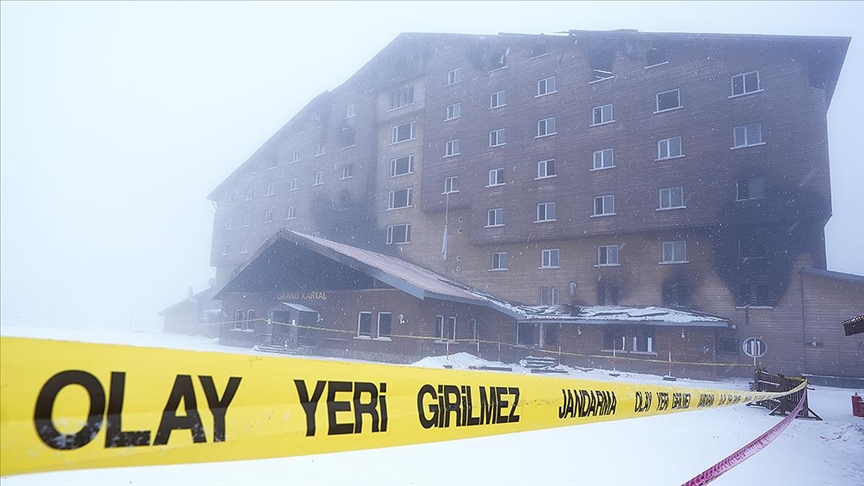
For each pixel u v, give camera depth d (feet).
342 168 138.10
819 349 77.10
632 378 78.95
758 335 81.71
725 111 87.92
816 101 80.74
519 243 107.65
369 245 130.72
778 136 82.79
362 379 5.22
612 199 97.40
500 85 114.52
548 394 8.05
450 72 122.62
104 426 3.18
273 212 153.17
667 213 90.53
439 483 16.74
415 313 79.05
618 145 97.60
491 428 6.78
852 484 20.03
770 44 85.20
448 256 116.98
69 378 3.05
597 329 91.61
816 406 50.26
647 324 83.10
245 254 158.10
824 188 78.07
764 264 82.99
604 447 24.99
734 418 39.17
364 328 85.05
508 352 95.76
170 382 3.61
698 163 88.94
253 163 163.02
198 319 160.76
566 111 104.68
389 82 133.08
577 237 99.50
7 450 2.74
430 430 5.85
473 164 114.52
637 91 97.35
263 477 16.26
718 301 85.81
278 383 4.39
